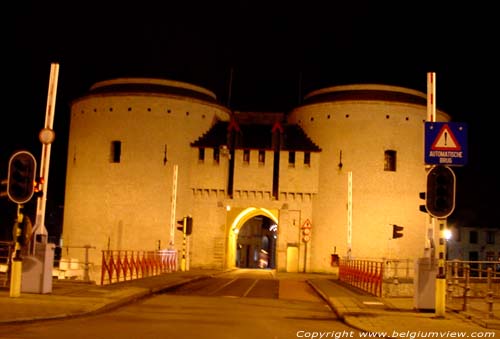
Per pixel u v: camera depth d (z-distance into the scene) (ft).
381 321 55.11
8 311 52.47
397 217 179.73
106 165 183.52
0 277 85.10
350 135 182.29
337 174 182.09
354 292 94.73
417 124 183.83
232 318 56.85
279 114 202.08
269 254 282.36
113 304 63.46
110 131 184.03
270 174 184.34
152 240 180.34
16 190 61.36
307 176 183.62
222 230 183.83
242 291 96.99
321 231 181.88
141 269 117.19
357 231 179.22
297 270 181.37
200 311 62.39
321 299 87.92
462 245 273.33
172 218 154.30
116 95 184.14
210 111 190.29
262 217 279.08
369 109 182.09
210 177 183.93
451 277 74.08
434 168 56.49
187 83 191.93
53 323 48.62
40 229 68.74
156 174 182.29
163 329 46.91
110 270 91.40
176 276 123.75
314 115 186.80
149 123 183.21
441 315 58.13
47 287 68.44
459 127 57.72
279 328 50.26
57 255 213.66
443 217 56.39
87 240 182.60
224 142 185.26
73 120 193.06
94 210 183.01
